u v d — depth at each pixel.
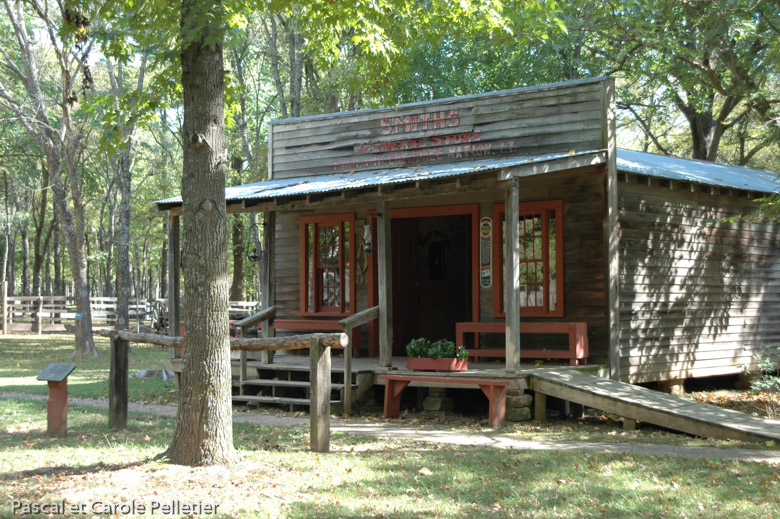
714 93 27.69
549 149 13.35
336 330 15.74
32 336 33.88
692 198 14.80
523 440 9.58
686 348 14.44
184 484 6.66
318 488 6.78
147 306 39.41
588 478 7.21
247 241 33.91
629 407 10.41
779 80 21.12
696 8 17.72
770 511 6.05
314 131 16.27
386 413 11.94
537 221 13.88
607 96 12.84
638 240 13.52
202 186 7.45
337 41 11.01
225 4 8.92
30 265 61.00
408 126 15.02
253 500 6.29
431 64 24.64
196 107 7.47
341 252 15.83
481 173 11.36
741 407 12.95
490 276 14.19
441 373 11.62
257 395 13.59
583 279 13.28
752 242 16.28
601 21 19.70
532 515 6.01
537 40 22.66
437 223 17.42
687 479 7.14
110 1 8.87
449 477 7.24
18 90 30.41
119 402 10.25
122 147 9.25
